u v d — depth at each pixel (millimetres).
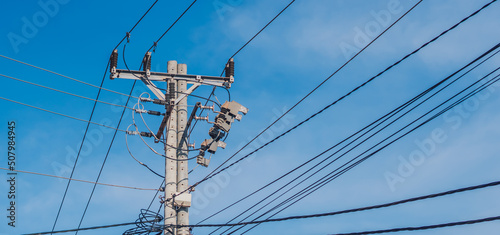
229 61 18625
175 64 18438
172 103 17812
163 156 17781
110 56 17859
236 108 18266
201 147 18016
